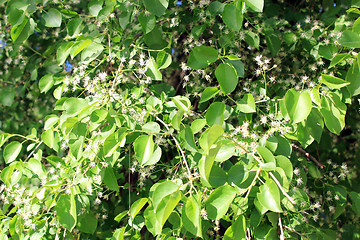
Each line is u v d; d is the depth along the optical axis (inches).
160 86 69.4
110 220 76.9
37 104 106.6
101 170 57.8
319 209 68.2
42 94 102.9
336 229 79.3
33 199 56.0
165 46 69.0
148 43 66.9
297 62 77.7
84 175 58.2
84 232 67.9
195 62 56.7
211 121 52.4
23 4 69.9
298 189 56.7
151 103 61.9
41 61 102.1
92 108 56.1
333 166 75.5
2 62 108.9
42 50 102.4
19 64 101.7
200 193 46.1
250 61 79.6
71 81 65.3
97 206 75.0
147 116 58.0
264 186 45.3
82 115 54.9
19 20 69.2
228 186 45.8
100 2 70.2
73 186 56.5
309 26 74.2
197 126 52.7
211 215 44.6
